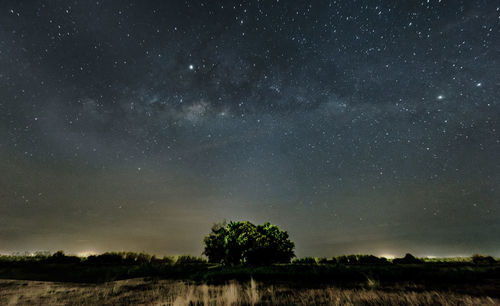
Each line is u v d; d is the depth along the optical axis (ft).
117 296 20.89
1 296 20.94
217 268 40.19
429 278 26.45
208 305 17.31
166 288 24.09
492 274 27.73
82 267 39.91
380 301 17.72
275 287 24.03
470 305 16.46
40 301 19.40
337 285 24.57
